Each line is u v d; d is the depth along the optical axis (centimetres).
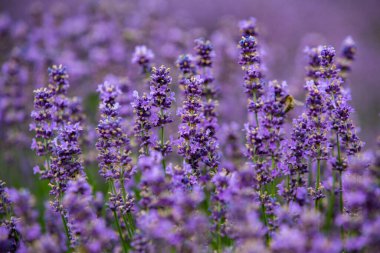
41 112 63
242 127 92
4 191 60
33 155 87
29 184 86
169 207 53
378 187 53
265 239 57
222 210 55
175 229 53
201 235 56
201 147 61
